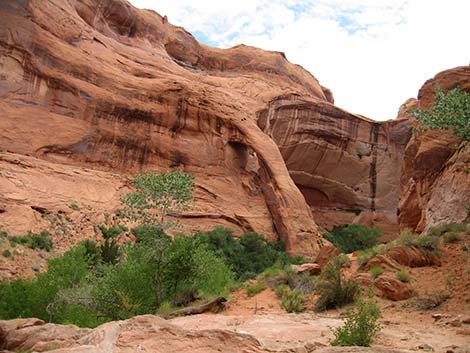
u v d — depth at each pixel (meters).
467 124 11.89
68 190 33.41
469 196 19.55
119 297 15.87
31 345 9.14
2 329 10.02
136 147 40.28
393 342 8.27
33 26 35.53
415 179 24.81
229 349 6.99
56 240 29.30
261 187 47.16
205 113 45.44
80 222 31.94
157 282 16.78
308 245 43.78
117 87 40.22
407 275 13.09
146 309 15.98
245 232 42.94
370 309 9.19
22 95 34.22
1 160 31.28
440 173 23.33
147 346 6.96
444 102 12.18
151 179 21.31
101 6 50.41
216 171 44.88
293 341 8.55
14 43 34.09
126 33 54.34
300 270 17.53
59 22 38.34
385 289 12.62
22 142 33.28
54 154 35.03
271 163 46.50
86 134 37.09
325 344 8.03
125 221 34.38
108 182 36.81
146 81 42.88
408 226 27.78
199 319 11.68
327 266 13.70
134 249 20.11
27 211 29.27
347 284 13.11
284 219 44.12
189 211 39.69
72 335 9.12
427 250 14.12
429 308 11.37
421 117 12.49
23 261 25.23
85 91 37.78
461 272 12.59
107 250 27.30
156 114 42.09
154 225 20.58
